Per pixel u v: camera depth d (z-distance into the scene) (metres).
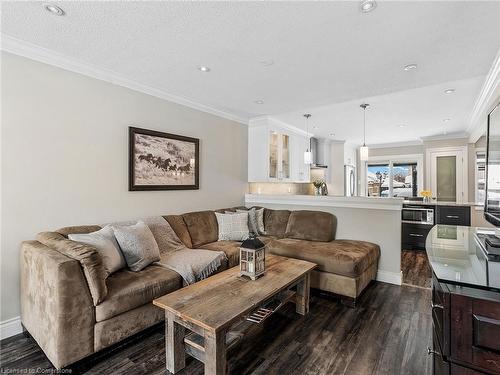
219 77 2.89
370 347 1.99
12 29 1.98
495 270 1.13
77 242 1.97
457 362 0.98
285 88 3.21
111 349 1.94
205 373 1.55
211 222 3.70
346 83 3.03
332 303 2.75
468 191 5.93
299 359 1.85
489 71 2.66
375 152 8.02
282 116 4.67
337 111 4.32
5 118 2.12
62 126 2.45
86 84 2.61
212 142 4.09
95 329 1.78
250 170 4.82
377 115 4.59
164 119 3.37
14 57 2.16
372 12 1.76
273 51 2.31
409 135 6.38
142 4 1.69
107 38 2.11
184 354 1.78
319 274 2.90
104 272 1.87
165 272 2.31
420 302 2.77
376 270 3.39
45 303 1.75
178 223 3.27
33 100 2.27
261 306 2.00
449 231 2.07
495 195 1.95
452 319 0.99
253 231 3.94
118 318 1.90
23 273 2.09
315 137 6.71
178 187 3.52
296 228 3.73
